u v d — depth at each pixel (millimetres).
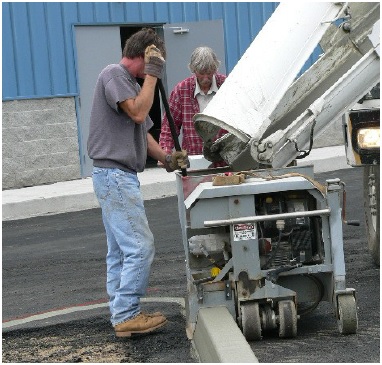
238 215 5902
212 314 5906
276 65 6328
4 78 15000
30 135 15297
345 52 6520
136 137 6344
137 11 16422
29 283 8586
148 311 7086
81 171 15961
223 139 6578
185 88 7551
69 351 6176
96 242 10578
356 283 7555
